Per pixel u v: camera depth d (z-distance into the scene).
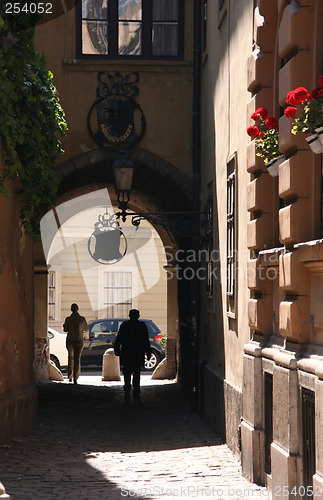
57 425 13.92
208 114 15.20
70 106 16.78
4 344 11.73
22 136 11.77
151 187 20.00
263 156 8.82
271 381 8.75
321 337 7.16
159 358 27.89
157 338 28.06
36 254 22.14
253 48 10.05
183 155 17.03
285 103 7.99
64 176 16.80
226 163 12.39
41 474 9.41
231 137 12.00
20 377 12.62
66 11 16.77
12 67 11.66
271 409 8.78
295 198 7.77
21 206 12.53
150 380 23.30
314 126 6.66
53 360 27.20
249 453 9.16
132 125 16.92
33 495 8.12
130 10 17.00
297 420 7.39
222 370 12.72
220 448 11.54
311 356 7.17
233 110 11.82
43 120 12.48
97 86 16.88
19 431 12.35
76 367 21.89
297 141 7.68
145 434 13.22
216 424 12.93
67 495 8.17
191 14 17.02
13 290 12.22
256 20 9.81
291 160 7.71
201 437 12.70
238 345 11.10
